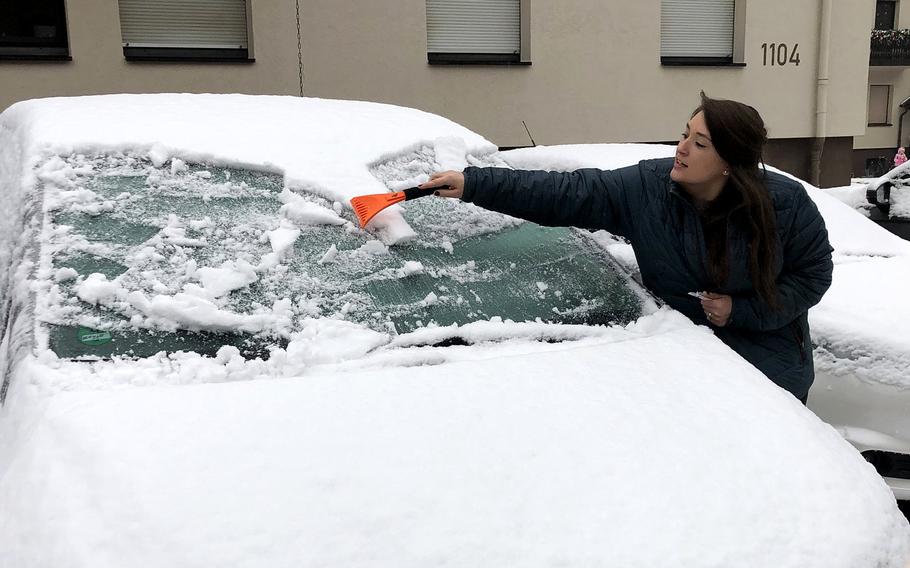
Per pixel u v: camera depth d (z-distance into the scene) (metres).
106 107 2.61
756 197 2.13
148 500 1.32
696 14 11.19
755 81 11.52
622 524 1.42
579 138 10.41
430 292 2.16
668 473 1.54
